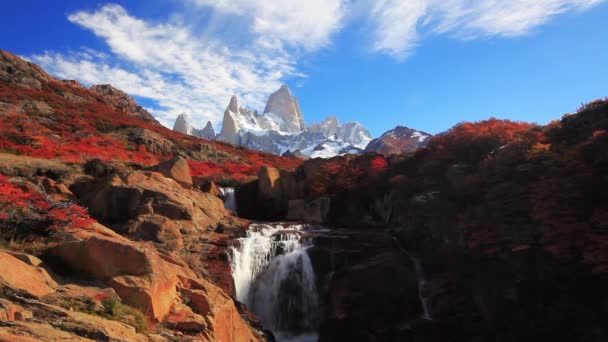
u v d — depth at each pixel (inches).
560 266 821.9
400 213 1257.4
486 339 882.1
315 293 1037.8
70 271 510.6
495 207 933.8
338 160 1699.1
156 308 490.6
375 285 986.7
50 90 2859.3
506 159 1020.5
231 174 1943.9
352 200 1534.2
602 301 781.9
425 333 920.3
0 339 251.9
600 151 857.5
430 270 1035.9
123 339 353.4
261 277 1047.6
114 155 1760.6
